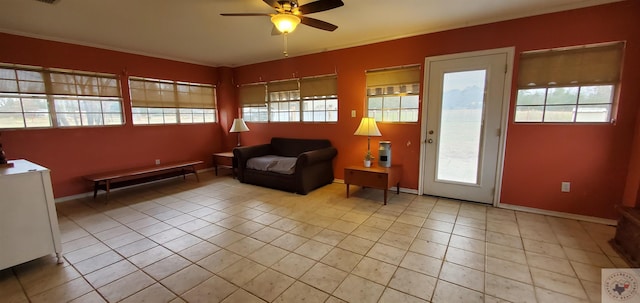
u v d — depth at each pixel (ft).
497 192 10.82
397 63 12.36
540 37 9.43
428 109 11.87
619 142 8.73
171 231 9.04
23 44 10.99
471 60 10.69
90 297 5.82
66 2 8.36
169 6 8.82
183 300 5.68
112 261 7.23
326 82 14.73
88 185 13.03
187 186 14.67
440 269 6.70
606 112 8.87
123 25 10.54
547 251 7.47
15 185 6.49
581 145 9.24
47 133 11.78
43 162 11.75
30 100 11.31
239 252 7.63
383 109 13.07
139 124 14.84
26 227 6.67
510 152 10.39
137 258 7.37
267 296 5.78
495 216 9.95
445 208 10.83
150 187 14.48
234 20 10.12
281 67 16.30
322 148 14.93
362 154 14.03
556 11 9.11
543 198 10.02
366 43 13.08
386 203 11.43
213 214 10.53
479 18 10.18
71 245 8.13
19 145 11.13
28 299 5.79
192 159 17.61
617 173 8.86
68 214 10.63
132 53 14.29
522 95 9.96
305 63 15.28
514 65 9.92
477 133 10.98
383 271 6.64
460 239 8.23
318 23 8.65
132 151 14.60
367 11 9.46
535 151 9.95
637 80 8.33
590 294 5.74
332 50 14.20
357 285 6.12
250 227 9.29
